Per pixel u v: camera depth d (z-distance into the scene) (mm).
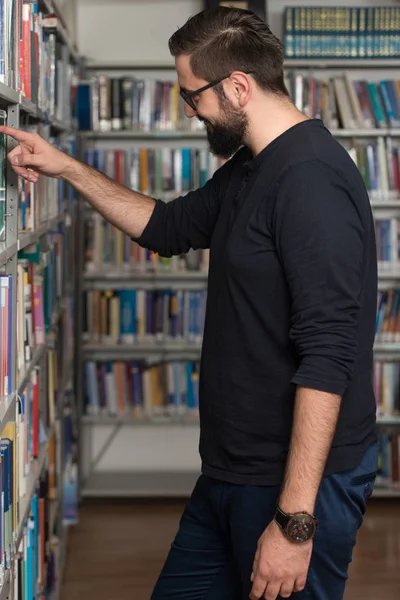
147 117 4047
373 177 4059
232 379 1519
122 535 3684
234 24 1485
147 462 4473
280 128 1496
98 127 4023
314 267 1357
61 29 2807
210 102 1516
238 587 1723
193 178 4078
